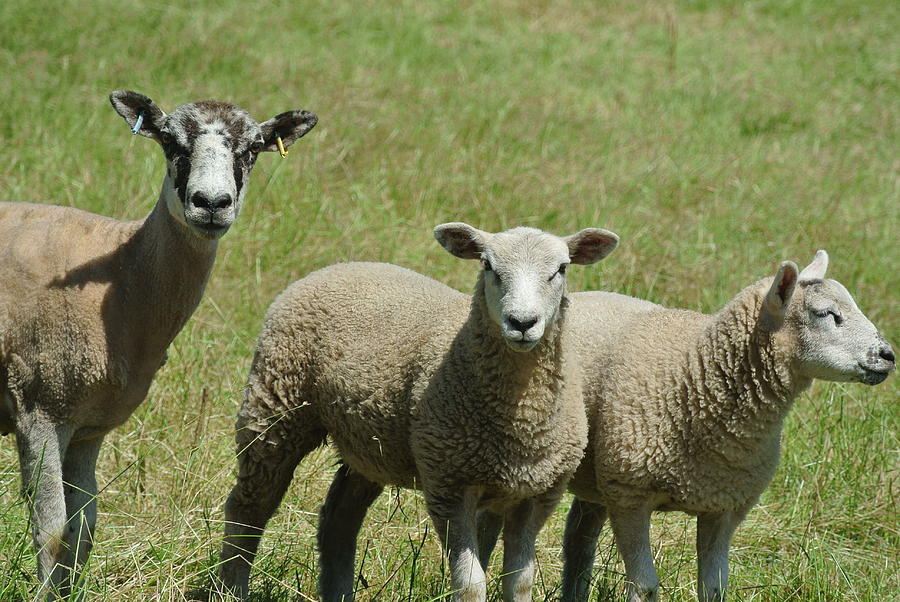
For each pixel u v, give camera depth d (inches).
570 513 429.4
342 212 698.8
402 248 658.2
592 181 785.6
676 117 1010.1
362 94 909.8
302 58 1017.5
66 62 875.4
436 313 373.1
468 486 357.1
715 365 373.7
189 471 439.5
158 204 372.8
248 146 374.0
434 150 802.2
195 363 529.3
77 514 375.2
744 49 1262.3
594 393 392.8
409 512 450.9
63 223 376.8
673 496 379.2
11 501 406.0
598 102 1010.1
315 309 393.1
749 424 371.2
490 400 345.7
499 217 716.7
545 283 341.4
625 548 383.6
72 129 752.3
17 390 364.2
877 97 1120.2
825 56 1256.8
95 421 375.2
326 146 780.6
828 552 442.9
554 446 352.2
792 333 370.9
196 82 905.5
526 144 856.3
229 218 357.7
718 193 794.8
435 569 402.6
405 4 1266.0
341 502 416.5
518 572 361.4
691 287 631.8
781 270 364.8
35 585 358.6
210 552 394.3
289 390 392.8
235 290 605.6
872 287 666.8
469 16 1277.1
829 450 507.5
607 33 1284.4
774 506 482.9
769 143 964.6
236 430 403.9
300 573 413.7
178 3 1117.1
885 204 816.9
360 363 374.3
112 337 365.7
